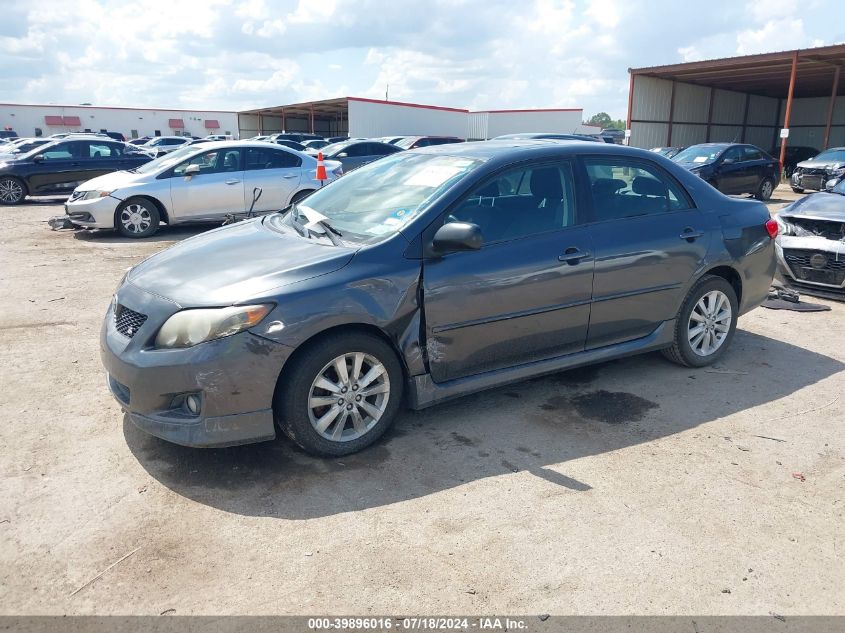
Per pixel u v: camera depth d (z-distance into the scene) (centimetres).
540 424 389
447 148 443
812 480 329
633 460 347
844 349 525
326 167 1205
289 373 324
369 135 3372
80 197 1052
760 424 391
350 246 353
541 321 392
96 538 278
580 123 3753
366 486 321
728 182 1642
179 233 1105
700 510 302
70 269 800
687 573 260
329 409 341
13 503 301
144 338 320
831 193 729
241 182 1096
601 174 422
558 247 391
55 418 387
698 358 475
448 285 355
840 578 258
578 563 265
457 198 368
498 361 387
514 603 243
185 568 261
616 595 248
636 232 422
